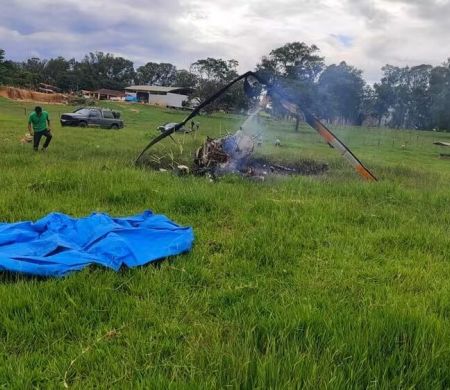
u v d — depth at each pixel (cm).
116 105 8675
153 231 538
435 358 307
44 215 646
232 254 535
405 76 11650
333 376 284
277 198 825
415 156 3394
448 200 935
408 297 430
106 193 766
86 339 341
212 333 348
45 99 8125
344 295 436
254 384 276
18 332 338
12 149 1399
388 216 750
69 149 1515
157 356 317
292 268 506
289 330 342
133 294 416
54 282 409
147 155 1350
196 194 763
